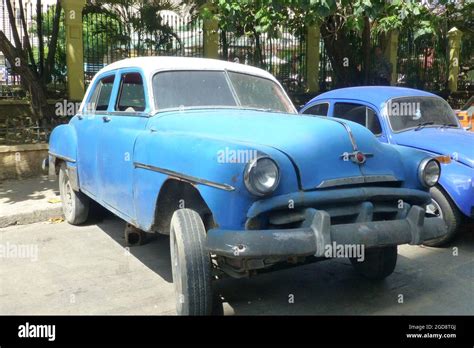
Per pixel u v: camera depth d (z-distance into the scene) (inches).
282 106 210.7
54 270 205.0
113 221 277.1
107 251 228.4
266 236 130.6
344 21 390.6
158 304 172.6
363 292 183.8
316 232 134.5
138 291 183.9
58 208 283.6
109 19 475.2
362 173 151.8
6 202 293.0
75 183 248.4
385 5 327.6
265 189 132.8
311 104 305.7
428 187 167.6
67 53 442.0
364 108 271.4
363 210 147.8
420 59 660.7
